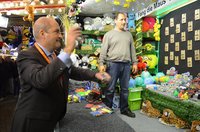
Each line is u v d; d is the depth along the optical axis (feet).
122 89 11.57
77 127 5.74
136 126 10.21
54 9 13.82
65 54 3.52
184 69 12.80
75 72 4.94
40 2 12.69
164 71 14.89
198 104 9.16
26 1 12.00
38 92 3.96
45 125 4.06
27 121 3.95
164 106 11.20
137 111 12.96
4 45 14.17
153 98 12.17
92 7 13.62
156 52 15.72
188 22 12.35
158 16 15.11
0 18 15.42
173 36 13.80
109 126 5.79
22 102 4.07
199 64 11.52
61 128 5.64
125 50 11.10
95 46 14.51
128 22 14.90
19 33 16.84
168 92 11.68
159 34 15.28
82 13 15.17
